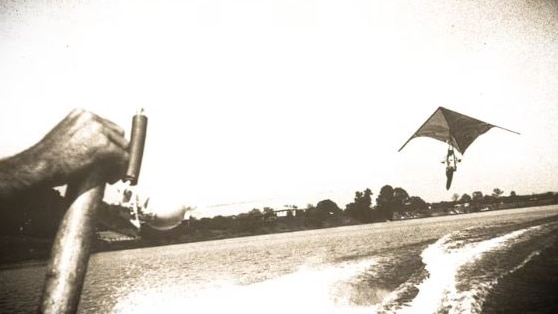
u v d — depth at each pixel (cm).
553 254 1044
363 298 886
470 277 955
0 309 584
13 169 189
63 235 187
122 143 213
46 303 177
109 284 736
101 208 218
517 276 930
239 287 849
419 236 1095
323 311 843
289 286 877
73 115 204
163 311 773
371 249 1045
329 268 962
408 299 880
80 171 197
